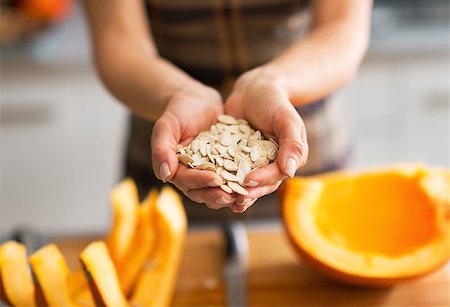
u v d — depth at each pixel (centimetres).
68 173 265
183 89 110
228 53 157
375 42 239
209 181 91
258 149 97
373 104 248
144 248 126
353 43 127
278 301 126
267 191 94
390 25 246
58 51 249
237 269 132
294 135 93
